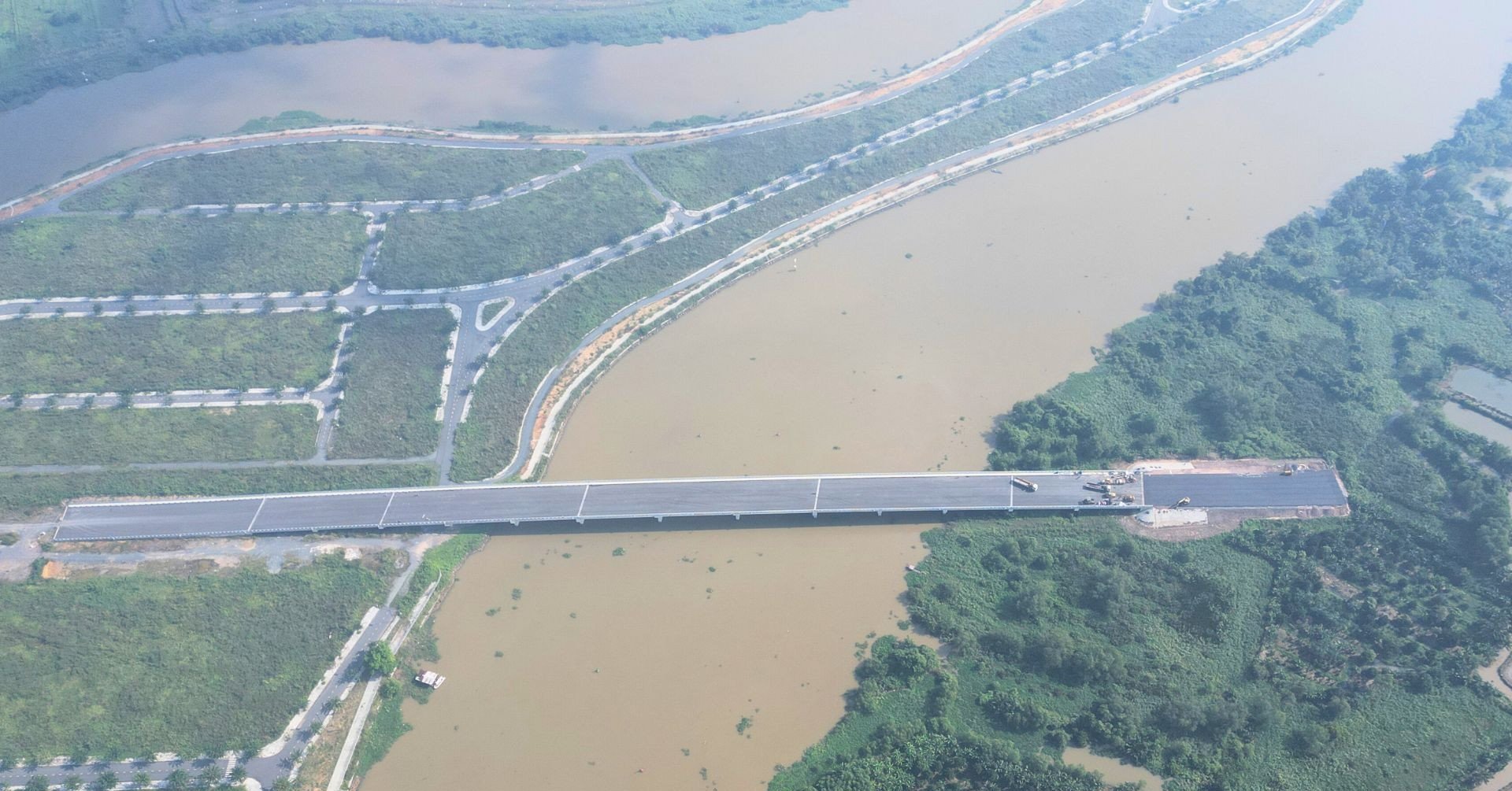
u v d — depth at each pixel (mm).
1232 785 188125
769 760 197375
